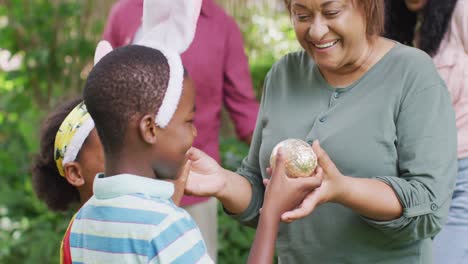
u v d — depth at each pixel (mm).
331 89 2738
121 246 2104
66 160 2625
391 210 2521
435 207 2586
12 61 7152
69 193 2869
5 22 7074
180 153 2182
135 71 2113
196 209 4102
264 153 2844
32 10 6625
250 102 4328
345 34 2574
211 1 4117
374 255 2699
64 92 6727
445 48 3570
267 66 6781
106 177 2184
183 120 2172
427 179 2582
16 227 5379
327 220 2715
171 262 2070
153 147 2148
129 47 2184
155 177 2188
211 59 4066
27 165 5938
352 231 2693
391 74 2660
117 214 2123
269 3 7348
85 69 6758
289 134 2783
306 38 2631
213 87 4105
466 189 3457
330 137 2684
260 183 2914
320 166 2436
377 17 2621
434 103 2611
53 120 2770
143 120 2113
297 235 2791
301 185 2377
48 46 6703
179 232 2096
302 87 2807
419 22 3697
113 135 2143
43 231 5234
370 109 2652
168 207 2129
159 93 2117
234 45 4219
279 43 7207
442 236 3414
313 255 2771
